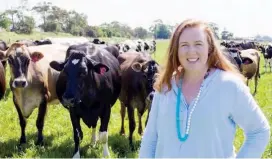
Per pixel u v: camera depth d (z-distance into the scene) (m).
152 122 3.08
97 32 106.62
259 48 40.38
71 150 7.90
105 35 111.25
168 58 2.99
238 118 2.81
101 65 7.20
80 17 105.75
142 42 33.75
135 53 10.38
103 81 7.63
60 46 11.29
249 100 2.78
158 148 2.99
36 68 8.48
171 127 2.87
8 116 10.84
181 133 2.82
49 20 99.81
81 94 7.09
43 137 8.70
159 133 2.97
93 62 7.25
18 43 8.34
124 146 8.28
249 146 2.79
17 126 9.95
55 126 9.84
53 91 9.24
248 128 2.83
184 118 2.83
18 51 8.11
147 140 3.11
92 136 8.38
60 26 101.75
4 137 8.93
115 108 12.59
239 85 2.78
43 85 8.55
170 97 2.94
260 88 18.03
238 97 2.75
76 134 7.50
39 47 10.55
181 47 2.86
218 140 2.76
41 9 98.00
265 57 28.78
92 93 7.37
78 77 6.91
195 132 2.77
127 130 9.87
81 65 6.92
